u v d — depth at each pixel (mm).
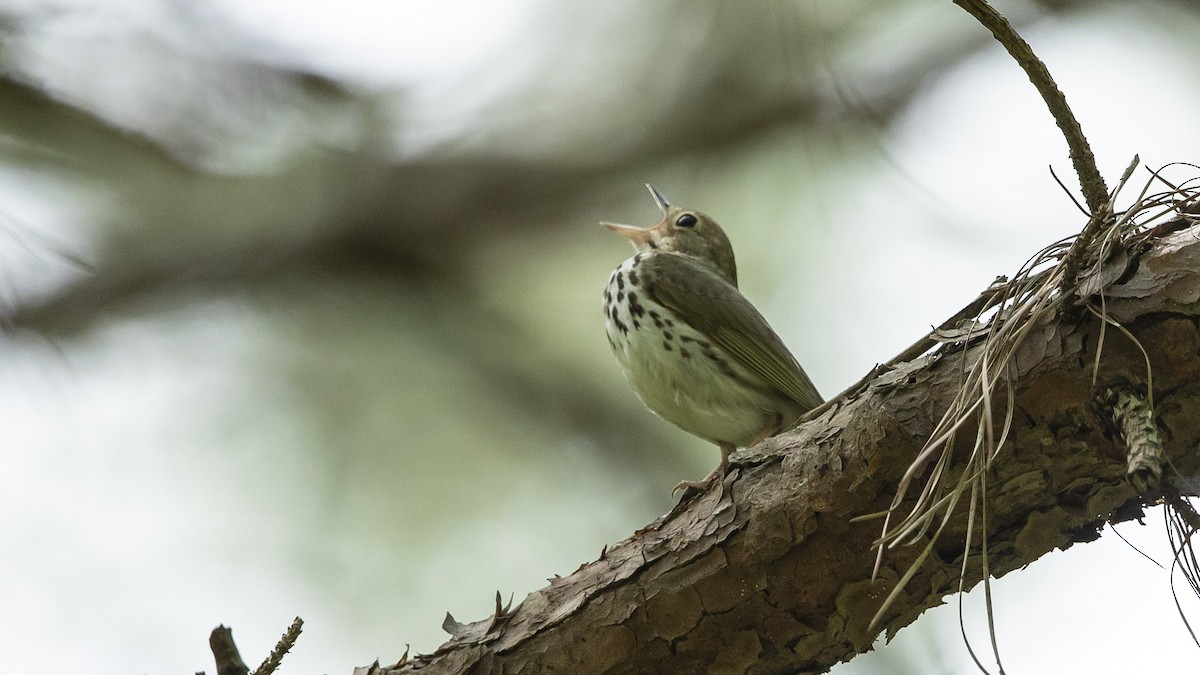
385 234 13922
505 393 13859
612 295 11359
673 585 6836
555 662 6969
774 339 10930
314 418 13305
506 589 12750
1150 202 5992
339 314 13891
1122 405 5809
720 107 13195
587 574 7102
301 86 13859
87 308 13055
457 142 14055
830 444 6605
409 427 13461
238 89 13703
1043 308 6078
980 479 6176
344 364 13648
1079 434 6059
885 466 6449
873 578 5789
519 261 14359
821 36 12461
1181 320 5750
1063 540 6438
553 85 13922
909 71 12422
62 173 13172
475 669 7039
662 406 11234
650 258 11492
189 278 13547
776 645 6828
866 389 6648
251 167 13969
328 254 13922
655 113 13539
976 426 6227
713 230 12797
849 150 12609
